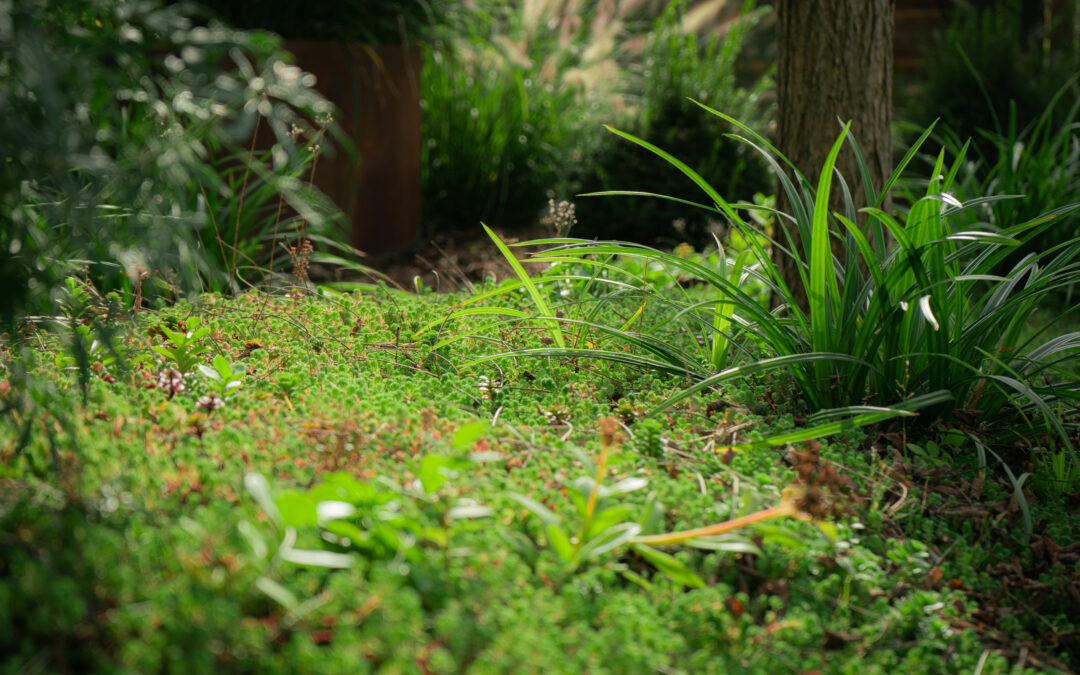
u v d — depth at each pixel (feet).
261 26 20.30
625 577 6.86
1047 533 8.52
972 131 25.26
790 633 6.32
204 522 5.78
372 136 21.54
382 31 22.17
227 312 12.05
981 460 9.29
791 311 11.71
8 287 6.25
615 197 23.75
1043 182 18.97
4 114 5.49
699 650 6.15
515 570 6.18
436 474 6.45
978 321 10.22
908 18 41.11
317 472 7.20
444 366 11.16
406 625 5.24
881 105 13.44
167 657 4.94
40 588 4.97
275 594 5.16
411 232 23.65
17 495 6.11
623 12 30.37
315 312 12.48
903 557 7.43
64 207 6.44
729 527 6.61
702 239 23.68
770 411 10.40
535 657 5.31
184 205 7.91
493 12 28.94
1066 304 18.19
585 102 29.76
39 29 5.59
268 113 6.10
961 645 6.75
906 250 9.30
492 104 27.22
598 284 15.20
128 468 6.75
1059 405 11.03
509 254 10.91
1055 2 32.73
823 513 6.81
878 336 9.97
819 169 13.56
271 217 18.71
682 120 24.23
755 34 44.14
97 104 6.25
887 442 9.95
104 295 9.59
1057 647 7.20
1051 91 25.30
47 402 7.01
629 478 7.70
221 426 7.85
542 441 8.52
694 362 11.14
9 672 4.73
